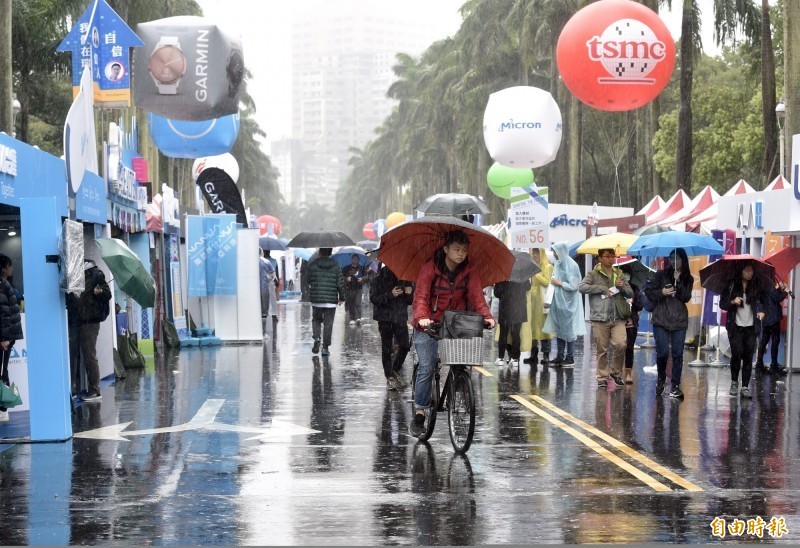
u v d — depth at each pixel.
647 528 9.90
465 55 103.62
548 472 12.73
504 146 32.16
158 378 23.80
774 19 70.06
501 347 26.36
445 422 16.88
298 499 11.26
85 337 19.91
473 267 14.20
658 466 13.12
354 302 44.66
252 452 14.22
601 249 21.84
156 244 32.38
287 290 88.06
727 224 29.09
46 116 74.38
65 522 10.25
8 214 18.25
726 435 15.59
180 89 23.36
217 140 27.64
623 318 21.83
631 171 70.25
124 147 26.66
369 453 14.10
